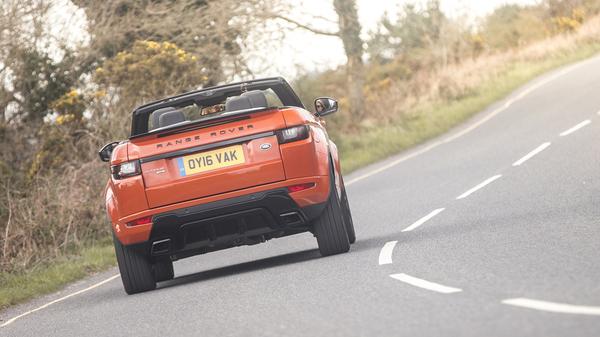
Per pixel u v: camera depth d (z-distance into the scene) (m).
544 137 43.66
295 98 23.14
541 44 105.06
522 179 30.59
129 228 19.50
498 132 53.28
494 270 15.35
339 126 68.88
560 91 68.81
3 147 44.75
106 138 40.41
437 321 11.88
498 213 23.73
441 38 103.81
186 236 19.78
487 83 84.62
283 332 12.82
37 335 16.92
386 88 103.50
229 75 51.75
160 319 16.05
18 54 45.75
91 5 48.75
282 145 19.41
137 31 51.75
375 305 13.77
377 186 39.12
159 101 22.31
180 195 19.33
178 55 46.19
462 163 41.06
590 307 11.26
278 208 19.47
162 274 22.95
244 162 19.34
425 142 59.88
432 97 81.00
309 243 25.34
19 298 23.70
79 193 34.53
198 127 19.50
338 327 12.54
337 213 20.23
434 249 18.95
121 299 19.98
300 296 15.73
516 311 11.71
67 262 29.00
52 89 47.16
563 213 21.42
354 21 79.00
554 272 14.27
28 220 31.66
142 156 19.45
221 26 50.56
